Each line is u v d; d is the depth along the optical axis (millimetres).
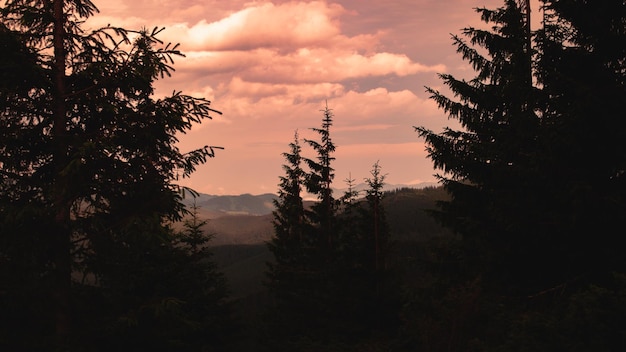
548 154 9469
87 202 8883
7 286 7848
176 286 18828
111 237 8703
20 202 8219
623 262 8922
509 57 14016
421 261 14750
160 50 8836
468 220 12672
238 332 24016
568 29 10375
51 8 9031
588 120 8891
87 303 8820
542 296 9789
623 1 9234
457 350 8766
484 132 14305
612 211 8617
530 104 11898
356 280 22281
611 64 9555
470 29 14508
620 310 5820
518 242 10867
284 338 24641
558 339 6160
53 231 8336
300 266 25453
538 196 10000
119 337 8781
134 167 8938
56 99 8727
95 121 9398
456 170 14531
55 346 8031
